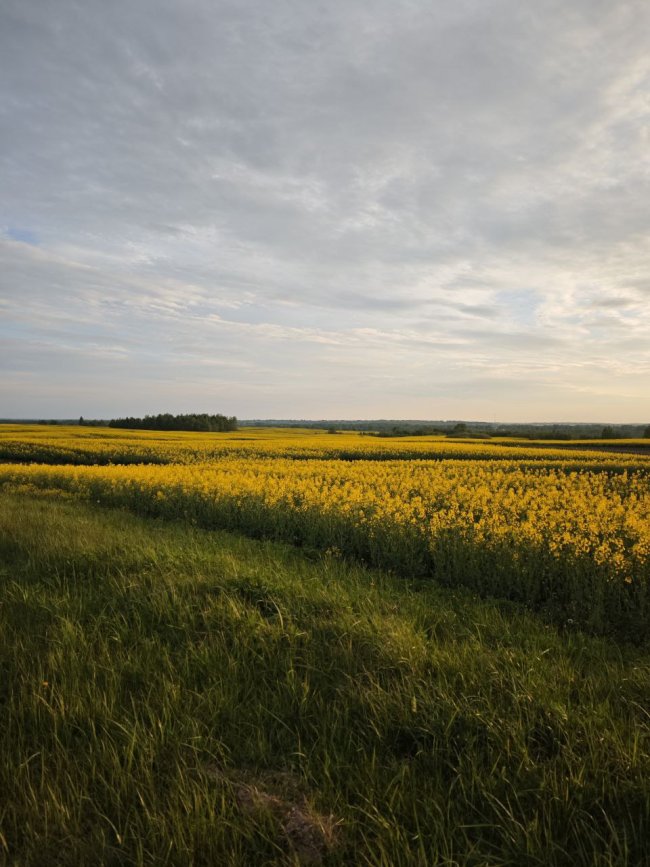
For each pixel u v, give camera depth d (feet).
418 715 11.27
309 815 8.82
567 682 12.99
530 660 13.88
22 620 15.88
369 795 9.09
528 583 21.31
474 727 10.93
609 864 7.66
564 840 8.32
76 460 97.76
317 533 31.71
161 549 23.47
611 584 20.39
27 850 8.02
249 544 30.07
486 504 37.60
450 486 47.91
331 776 9.77
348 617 16.03
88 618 16.22
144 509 42.68
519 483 55.36
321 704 11.79
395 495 43.14
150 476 52.34
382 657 13.74
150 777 9.27
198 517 38.93
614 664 14.73
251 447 111.04
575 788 9.23
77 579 19.99
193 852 7.90
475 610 19.02
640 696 12.59
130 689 12.51
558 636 17.34
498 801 8.82
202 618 16.05
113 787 9.20
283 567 23.59
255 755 10.30
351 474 59.47
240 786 9.46
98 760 9.87
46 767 9.70
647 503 38.01
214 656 13.78
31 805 8.70
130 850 8.10
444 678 12.62
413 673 12.84
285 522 34.24
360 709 11.74
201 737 10.50
